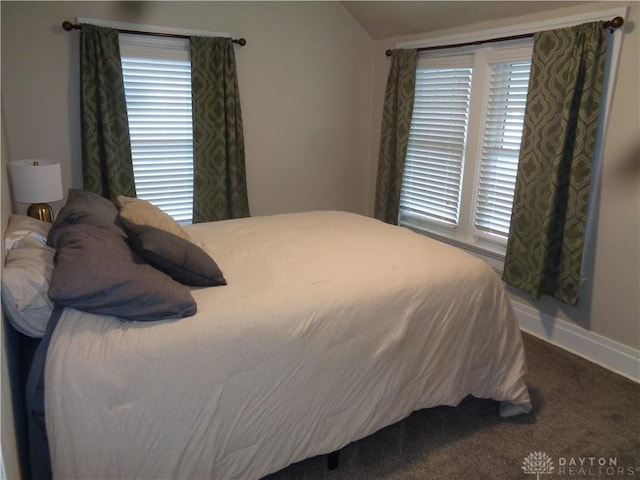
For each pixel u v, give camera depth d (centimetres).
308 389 174
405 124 400
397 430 221
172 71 356
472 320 213
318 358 175
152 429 147
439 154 387
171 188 378
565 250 285
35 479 149
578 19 272
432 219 402
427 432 220
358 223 295
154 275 163
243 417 162
